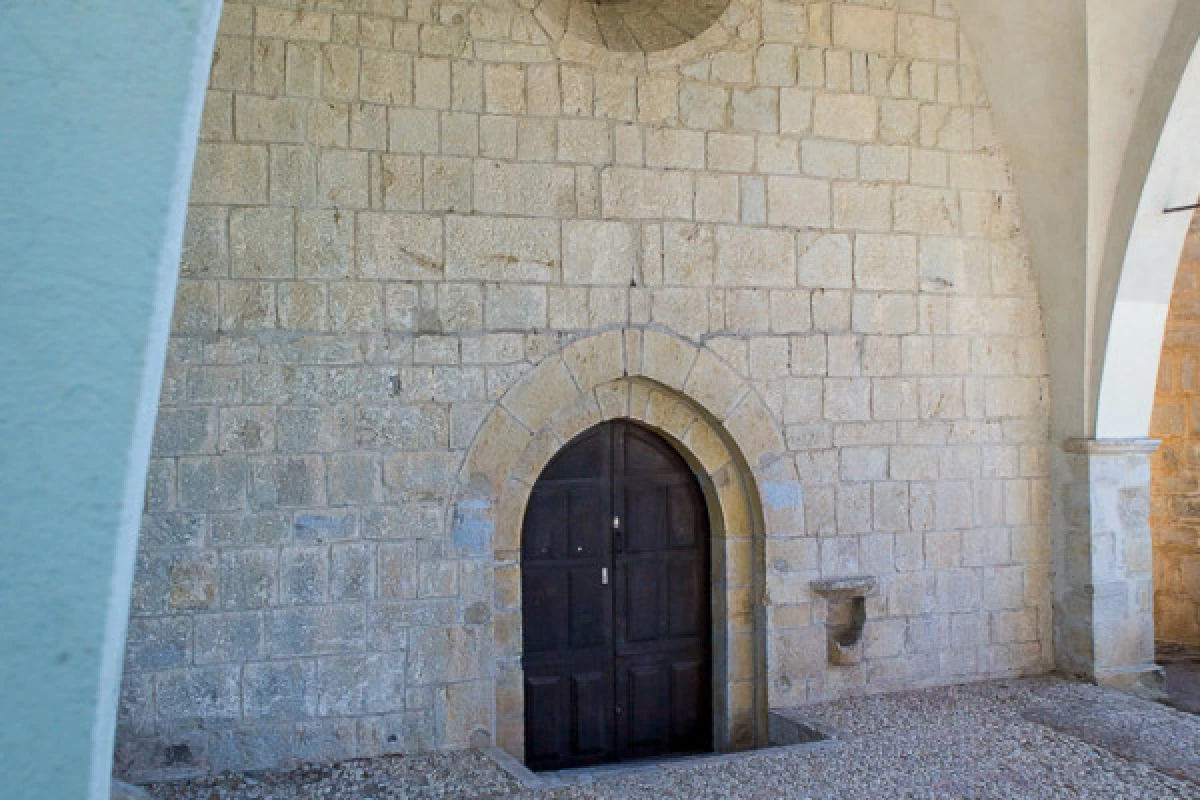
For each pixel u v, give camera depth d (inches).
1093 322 283.1
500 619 248.5
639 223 255.9
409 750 233.9
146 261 28.5
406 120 237.6
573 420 258.2
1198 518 335.0
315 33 231.5
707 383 261.0
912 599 280.2
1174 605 341.4
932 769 220.2
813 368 271.3
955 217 286.7
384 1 236.4
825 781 214.2
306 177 230.5
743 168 265.1
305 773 221.3
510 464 243.9
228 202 225.8
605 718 268.4
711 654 278.8
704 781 215.6
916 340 281.9
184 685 219.9
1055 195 283.4
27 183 27.2
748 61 266.1
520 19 246.7
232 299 225.6
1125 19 257.8
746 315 265.1
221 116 225.6
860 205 276.4
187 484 221.6
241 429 225.5
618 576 271.1
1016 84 281.4
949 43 287.1
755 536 271.6
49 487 27.5
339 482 231.5
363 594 232.2
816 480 271.4
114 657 28.8
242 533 224.7
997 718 255.1
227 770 221.3
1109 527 286.2
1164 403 342.3
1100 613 284.0
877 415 277.4
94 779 28.3
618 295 253.6
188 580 221.0
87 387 27.8
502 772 222.2
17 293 27.1
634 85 255.9
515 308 245.0
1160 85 262.4
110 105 28.0
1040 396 295.9
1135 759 225.6
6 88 27.0
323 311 231.3
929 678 281.6
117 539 28.2
